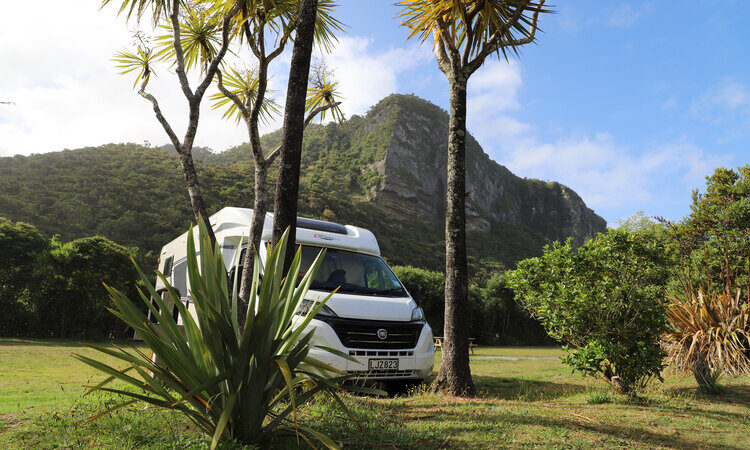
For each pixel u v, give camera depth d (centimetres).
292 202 525
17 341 2303
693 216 1297
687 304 732
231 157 14662
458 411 451
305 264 668
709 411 491
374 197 13550
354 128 17675
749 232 996
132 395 279
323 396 445
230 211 793
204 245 315
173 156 9825
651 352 591
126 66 665
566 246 649
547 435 365
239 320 485
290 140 532
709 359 654
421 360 623
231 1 662
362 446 320
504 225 16475
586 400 555
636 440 367
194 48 706
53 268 2914
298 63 548
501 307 4694
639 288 614
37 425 336
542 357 2056
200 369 290
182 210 7050
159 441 303
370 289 682
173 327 297
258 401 299
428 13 685
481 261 10919
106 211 6581
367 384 596
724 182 1645
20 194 6469
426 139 16988
